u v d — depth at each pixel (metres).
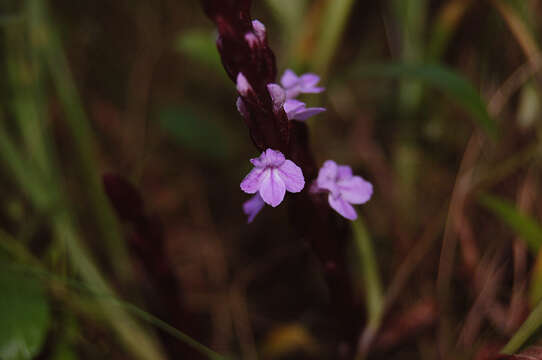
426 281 0.24
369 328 0.21
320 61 0.25
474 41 0.27
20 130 0.25
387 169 0.27
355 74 0.23
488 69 0.26
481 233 0.24
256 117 0.15
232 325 0.24
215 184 0.29
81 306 0.21
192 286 0.26
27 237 0.23
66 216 0.23
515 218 0.20
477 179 0.24
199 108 0.30
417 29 0.27
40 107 0.24
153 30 0.32
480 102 0.21
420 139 0.27
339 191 0.16
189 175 0.30
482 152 0.25
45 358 0.21
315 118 0.26
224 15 0.15
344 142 0.29
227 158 0.28
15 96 0.24
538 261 0.20
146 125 0.30
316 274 0.25
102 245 0.26
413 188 0.26
